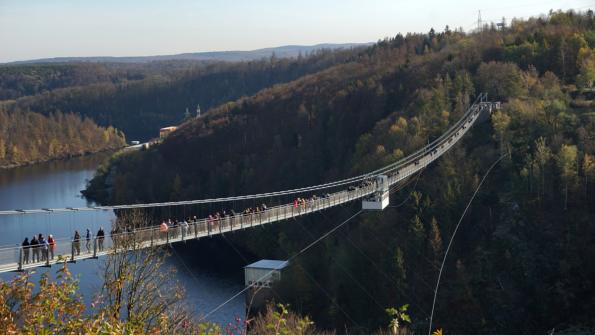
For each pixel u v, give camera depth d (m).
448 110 118.38
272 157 131.00
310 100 155.62
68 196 139.88
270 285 74.56
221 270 87.19
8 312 15.38
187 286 79.75
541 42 148.12
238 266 89.00
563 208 82.62
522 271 76.88
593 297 72.69
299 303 74.06
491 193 90.81
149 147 168.75
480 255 80.12
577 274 74.88
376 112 131.00
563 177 83.88
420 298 74.69
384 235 82.38
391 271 76.25
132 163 153.25
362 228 84.19
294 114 147.88
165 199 130.50
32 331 15.20
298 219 92.25
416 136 102.62
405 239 80.62
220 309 71.19
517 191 88.25
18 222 104.62
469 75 133.75
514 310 73.31
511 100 114.94
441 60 153.75
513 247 79.75
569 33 149.62
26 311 16.02
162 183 135.00
